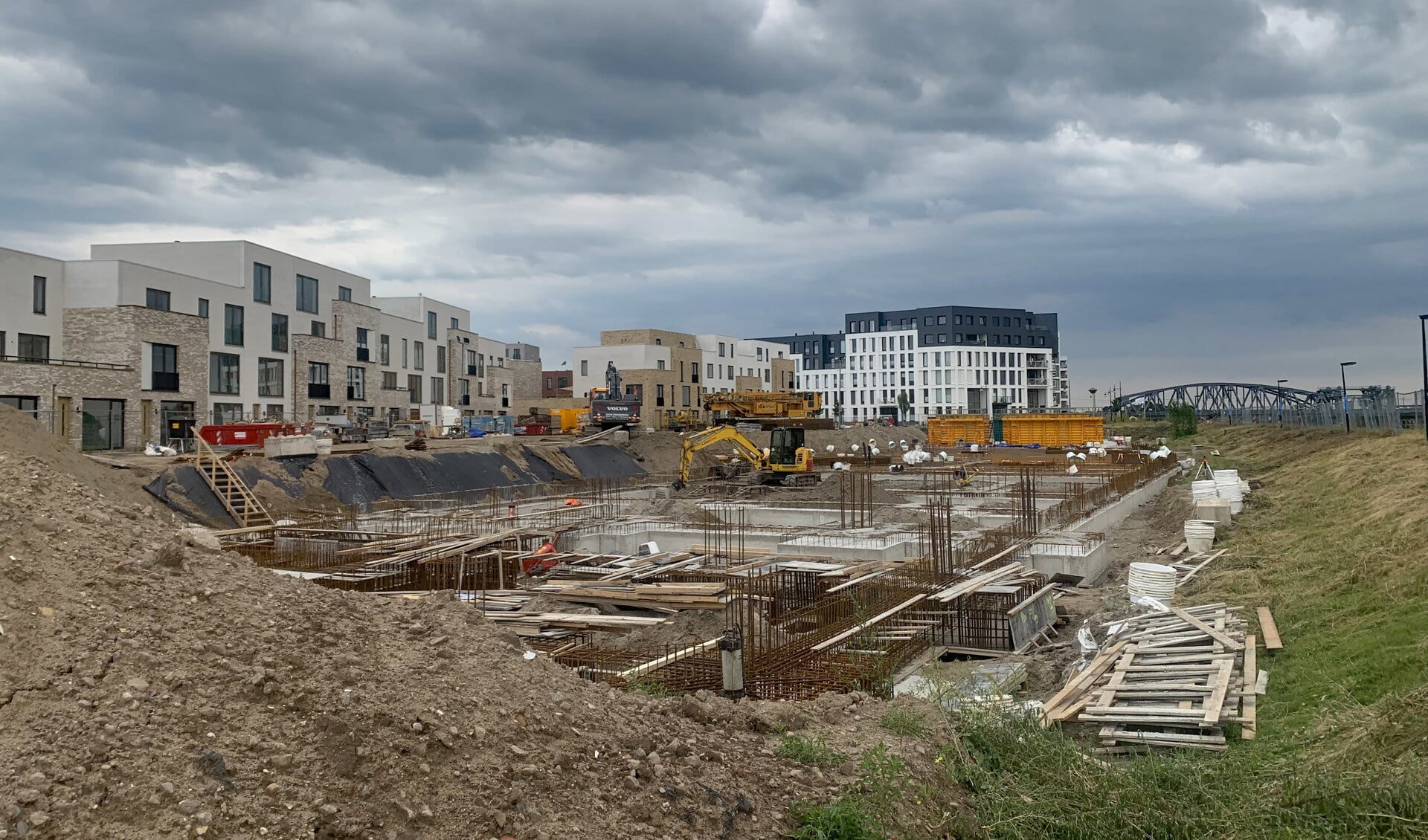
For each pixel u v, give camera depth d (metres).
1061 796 8.77
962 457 64.19
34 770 4.80
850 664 13.99
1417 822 7.69
